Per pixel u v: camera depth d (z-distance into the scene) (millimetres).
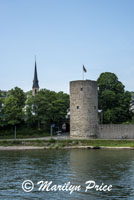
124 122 83125
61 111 81312
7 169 37938
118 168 38094
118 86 88000
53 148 61000
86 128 69438
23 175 34656
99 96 87750
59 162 42844
